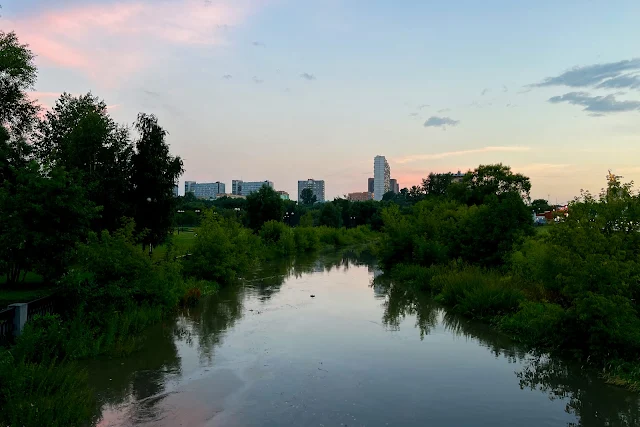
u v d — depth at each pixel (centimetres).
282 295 2402
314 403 989
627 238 1295
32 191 1395
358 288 2691
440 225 3300
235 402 990
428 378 1151
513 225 2416
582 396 1027
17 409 788
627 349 1152
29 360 1010
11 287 1838
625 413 940
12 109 2623
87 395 969
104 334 1366
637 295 1228
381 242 3728
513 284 1881
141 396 1014
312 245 5916
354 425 884
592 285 1208
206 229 2770
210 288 2478
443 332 1619
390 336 1562
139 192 2403
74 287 1359
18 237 1330
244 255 3175
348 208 9919
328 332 1616
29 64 2642
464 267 2395
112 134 2498
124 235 1684
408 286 2720
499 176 5000
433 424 891
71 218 1448
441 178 7950
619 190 1383
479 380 1136
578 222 1375
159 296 1809
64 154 2570
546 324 1371
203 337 1528
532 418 919
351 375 1170
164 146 2505
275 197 5816
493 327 1656
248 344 1450
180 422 885
